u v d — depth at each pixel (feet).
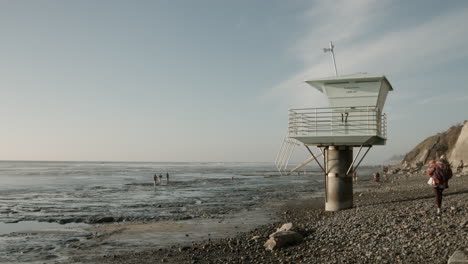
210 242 54.75
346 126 68.39
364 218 54.08
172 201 122.01
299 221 67.21
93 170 515.91
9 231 69.56
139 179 277.44
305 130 70.64
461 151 190.49
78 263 45.44
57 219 83.51
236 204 110.42
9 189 177.37
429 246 34.55
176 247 52.47
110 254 49.67
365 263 33.17
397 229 43.16
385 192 103.19
